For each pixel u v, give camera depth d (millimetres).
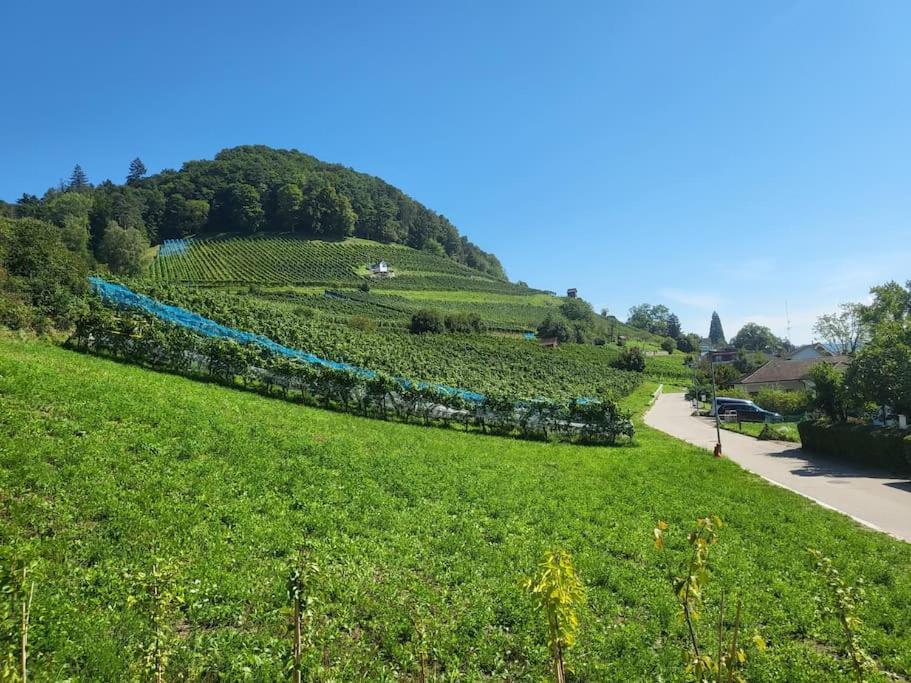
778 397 53594
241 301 55625
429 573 9820
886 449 22672
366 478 15117
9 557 5047
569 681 7176
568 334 112562
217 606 7602
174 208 154375
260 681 6324
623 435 32156
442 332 81938
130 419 14789
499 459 21609
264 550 9570
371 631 7738
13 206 129625
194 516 10242
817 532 13828
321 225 170125
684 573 10852
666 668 7477
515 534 12508
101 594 7398
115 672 5988
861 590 5480
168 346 24812
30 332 23219
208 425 16250
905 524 14883
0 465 10391
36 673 5586
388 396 27969
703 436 37219
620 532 13344
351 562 9648
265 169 185875
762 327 174250
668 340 148125
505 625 8414
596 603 9359
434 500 14398
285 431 18516
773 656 7891
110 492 10359
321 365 30172
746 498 17516
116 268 94688
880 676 7457
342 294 107500
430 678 6930
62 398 14766
